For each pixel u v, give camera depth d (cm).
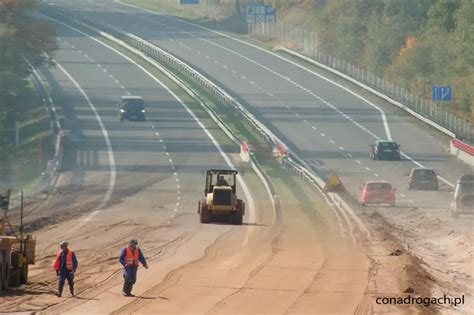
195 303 10706
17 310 10181
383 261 13900
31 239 11894
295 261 13788
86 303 10619
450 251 16050
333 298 11144
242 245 15462
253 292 11394
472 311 11306
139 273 12606
